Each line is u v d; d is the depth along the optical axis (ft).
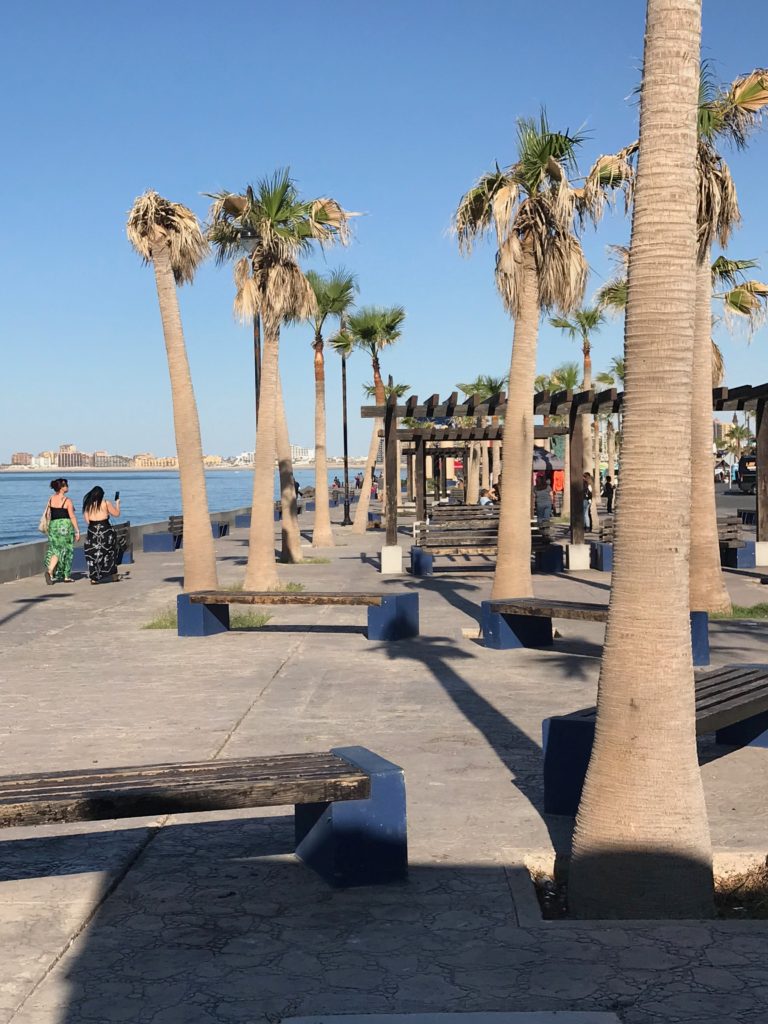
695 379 51.01
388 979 13.50
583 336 160.66
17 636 47.67
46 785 17.22
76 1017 12.60
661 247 16.65
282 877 17.51
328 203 62.80
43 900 16.55
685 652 16.53
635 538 16.67
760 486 76.02
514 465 48.65
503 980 13.42
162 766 18.65
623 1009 12.51
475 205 51.88
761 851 18.13
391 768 17.58
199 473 58.80
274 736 27.45
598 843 16.17
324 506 107.34
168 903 16.38
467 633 45.85
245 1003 12.89
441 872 17.58
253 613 53.36
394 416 77.20
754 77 48.08
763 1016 12.28
